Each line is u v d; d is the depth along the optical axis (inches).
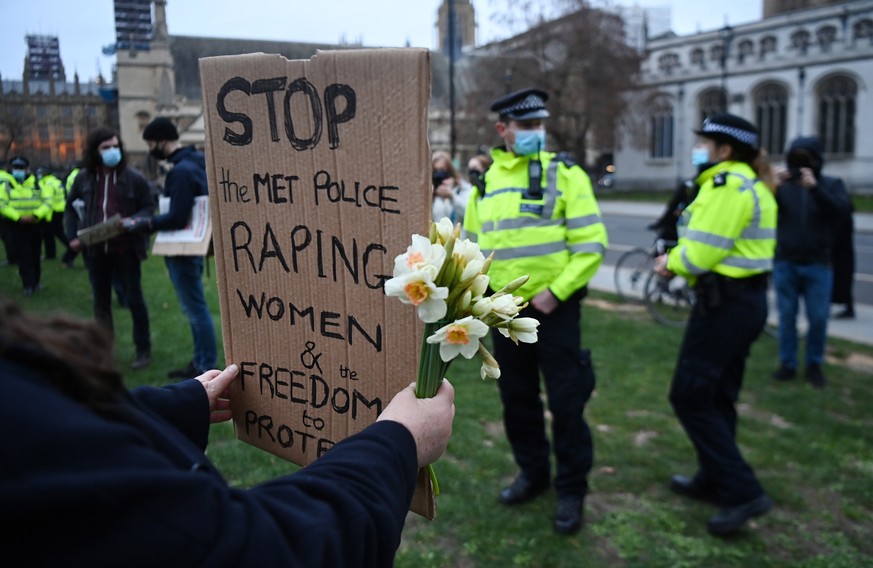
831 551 119.3
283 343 55.6
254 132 53.9
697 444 126.9
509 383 132.3
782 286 210.4
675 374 130.0
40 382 28.0
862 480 143.8
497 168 130.3
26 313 31.2
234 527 30.1
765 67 1690.5
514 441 135.5
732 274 123.7
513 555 116.8
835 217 203.2
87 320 33.4
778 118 1694.1
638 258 354.3
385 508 36.9
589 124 1584.6
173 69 2082.9
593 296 355.6
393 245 47.8
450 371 217.3
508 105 122.2
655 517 129.4
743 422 175.6
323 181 50.6
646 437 167.0
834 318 306.3
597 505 134.3
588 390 126.9
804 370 222.5
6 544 25.8
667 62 1892.2
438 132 1668.3
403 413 43.4
